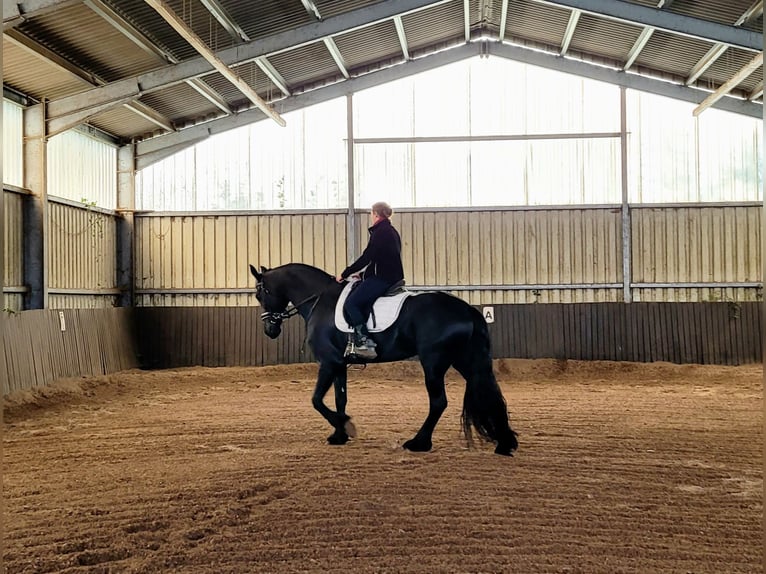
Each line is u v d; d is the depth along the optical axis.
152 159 17.56
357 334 6.69
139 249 17.52
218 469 6.17
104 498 5.30
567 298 17.08
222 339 16.17
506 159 17.31
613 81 16.92
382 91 17.42
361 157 17.45
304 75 16.75
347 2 13.56
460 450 6.88
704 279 16.80
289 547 4.18
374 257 6.79
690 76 16.52
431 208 17.27
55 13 11.23
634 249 16.97
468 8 15.44
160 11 9.76
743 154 16.89
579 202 17.16
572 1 13.42
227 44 13.89
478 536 4.35
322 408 7.15
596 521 4.64
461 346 6.48
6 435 8.17
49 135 13.77
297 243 17.44
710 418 9.09
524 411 9.77
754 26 13.38
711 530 4.48
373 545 4.21
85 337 13.59
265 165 17.58
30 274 13.71
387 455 6.64
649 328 15.72
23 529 4.58
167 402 11.11
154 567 3.90
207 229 17.52
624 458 6.57
